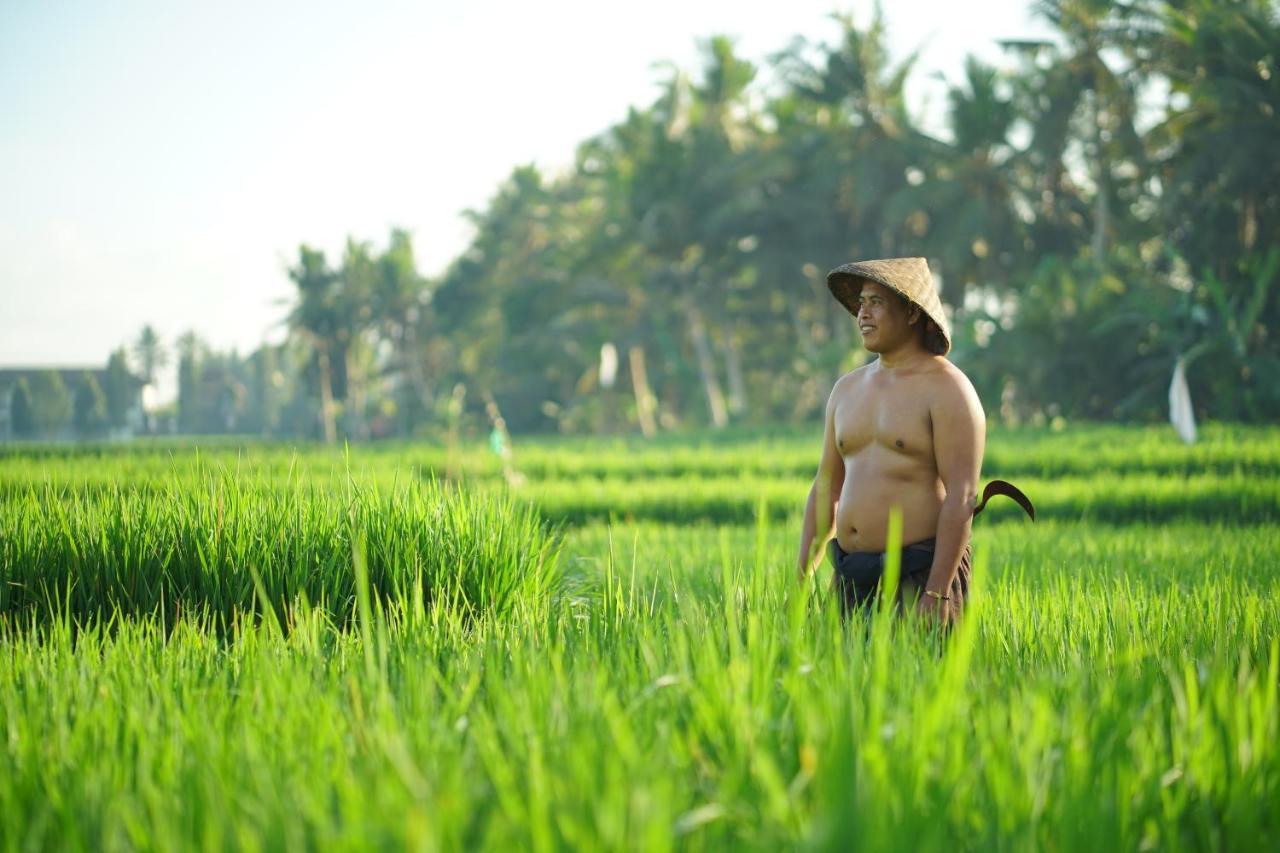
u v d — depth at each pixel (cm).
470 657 396
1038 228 4675
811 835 190
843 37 4919
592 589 660
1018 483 1697
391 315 9356
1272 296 3762
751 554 929
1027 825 225
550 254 6944
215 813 224
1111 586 670
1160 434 2808
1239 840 239
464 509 623
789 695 286
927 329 462
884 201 4884
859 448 465
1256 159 3653
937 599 429
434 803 210
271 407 15512
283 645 409
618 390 6284
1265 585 719
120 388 13112
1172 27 3869
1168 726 292
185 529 585
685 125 5594
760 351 6050
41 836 238
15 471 1894
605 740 258
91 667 391
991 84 4550
